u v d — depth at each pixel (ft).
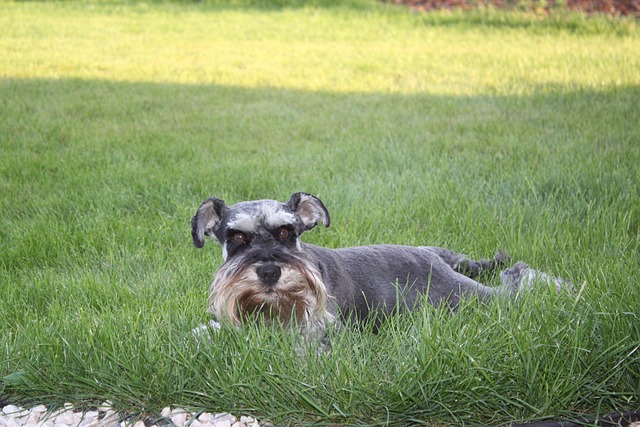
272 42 18.54
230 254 6.37
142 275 7.18
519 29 19.58
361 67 15.47
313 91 13.39
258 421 5.95
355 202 8.10
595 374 6.01
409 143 9.91
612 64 15.02
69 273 7.22
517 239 7.54
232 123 11.12
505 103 12.16
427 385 5.90
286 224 6.36
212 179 8.64
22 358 6.18
